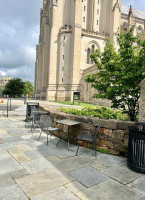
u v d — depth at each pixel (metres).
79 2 37.47
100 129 4.75
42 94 41.66
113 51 7.25
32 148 4.75
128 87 5.78
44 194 2.52
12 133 6.46
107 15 45.03
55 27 38.16
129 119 6.30
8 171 3.26
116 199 2.47
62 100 37.00
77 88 37.12
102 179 3.07
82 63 39.97
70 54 38.12
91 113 6.05
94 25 45.12
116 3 42.34
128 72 5.60
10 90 52.34
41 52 49.62
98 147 4.76
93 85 7.41
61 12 39.03
